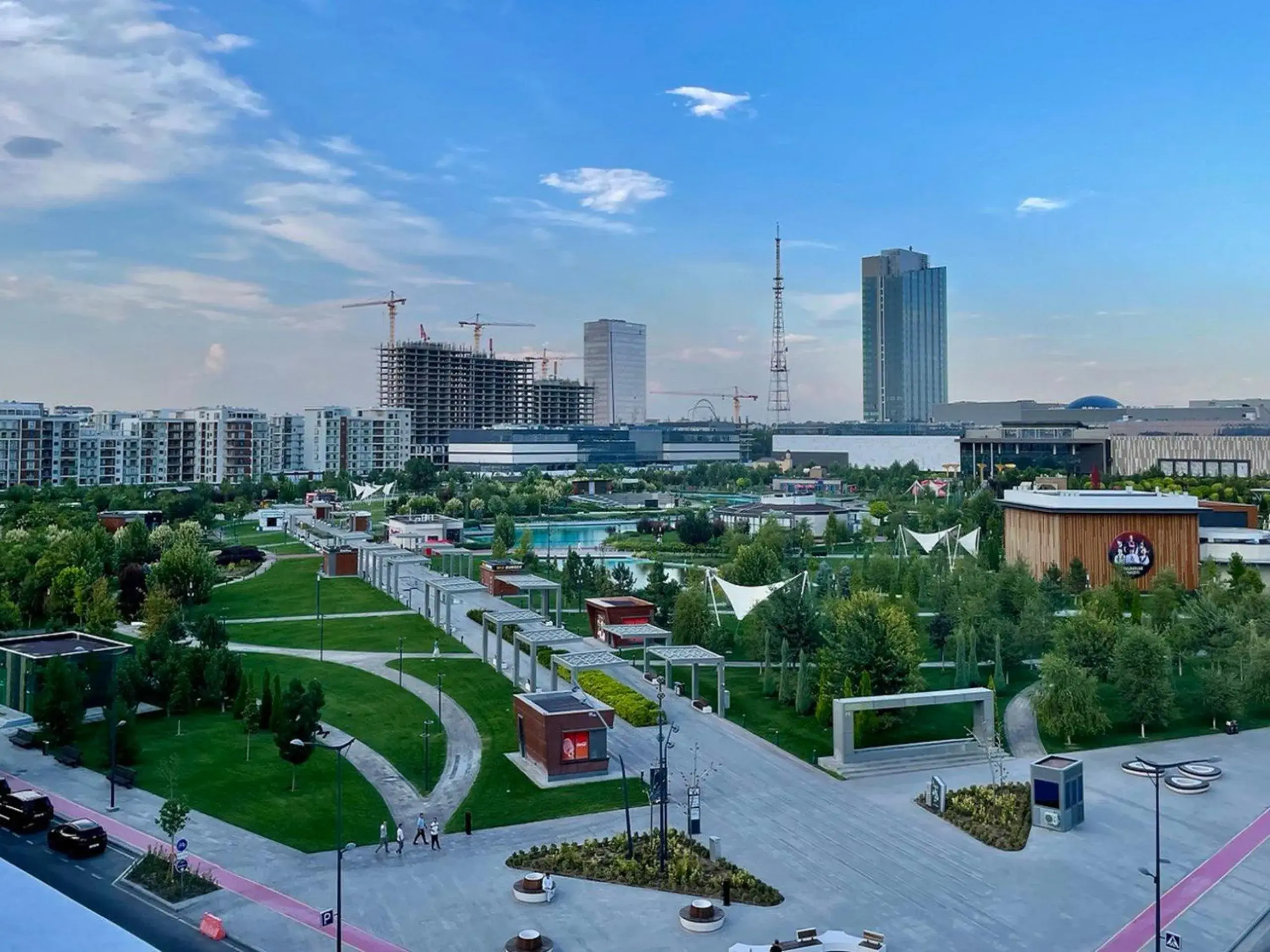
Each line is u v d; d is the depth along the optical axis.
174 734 92.88
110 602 128.38
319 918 58.72
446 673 116.62
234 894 61.72
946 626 126.25
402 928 58.12
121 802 76.56
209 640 114.00
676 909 61.12
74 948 32.03
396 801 78.94
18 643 103.81
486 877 65.25
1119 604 135.62
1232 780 85.19
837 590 150.88
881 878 66.06
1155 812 77.12
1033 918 60.38
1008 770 87.56
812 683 103.56
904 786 83.44
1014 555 190.62
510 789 81.62
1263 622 119.44
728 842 71.88
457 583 141.88
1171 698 97.81
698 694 108.62
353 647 130.25
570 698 90.25
